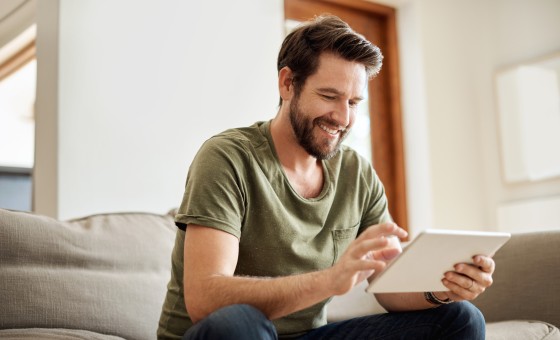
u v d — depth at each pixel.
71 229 1.68
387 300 1.45
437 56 3.69
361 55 1.42
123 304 1.65
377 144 3.64
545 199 3.47
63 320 1.54
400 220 3.62
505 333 1.67
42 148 2.38
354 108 1.47
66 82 2.34
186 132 2.65
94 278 1.64
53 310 1.53
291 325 1.42
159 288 1.75
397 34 3.72
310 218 1.46
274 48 3.01
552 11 3.59
